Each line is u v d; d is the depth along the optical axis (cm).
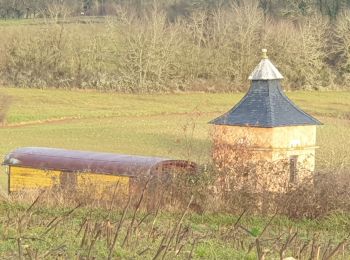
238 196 2323
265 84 3391
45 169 2966
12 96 9319
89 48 10756
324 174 2381
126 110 9044
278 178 2380
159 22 10956
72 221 1861
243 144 2670
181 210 2247
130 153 5616
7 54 10525
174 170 2461
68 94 10019
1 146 5891
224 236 1766
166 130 7238
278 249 1572
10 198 2317
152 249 1459
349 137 5175
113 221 1866
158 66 10781
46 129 7375
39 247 1416
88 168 2772
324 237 1981
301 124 3278
